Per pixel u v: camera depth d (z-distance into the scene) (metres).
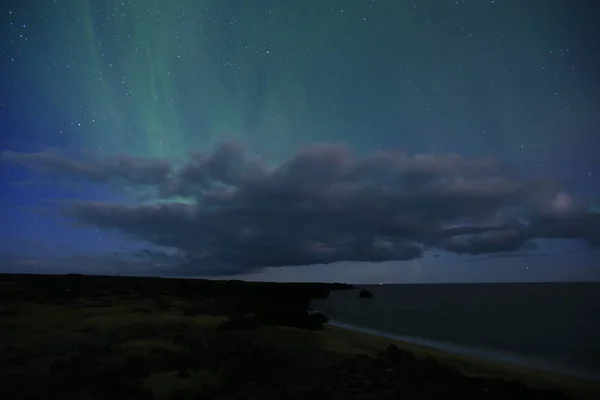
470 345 21.81
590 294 102.81
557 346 22.06
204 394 8.41
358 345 17.00
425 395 9.30
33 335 15.88
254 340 16.70
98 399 8.09
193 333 17.33
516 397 9.60
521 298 84.38
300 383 9.93
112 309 25.70
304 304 50.72
